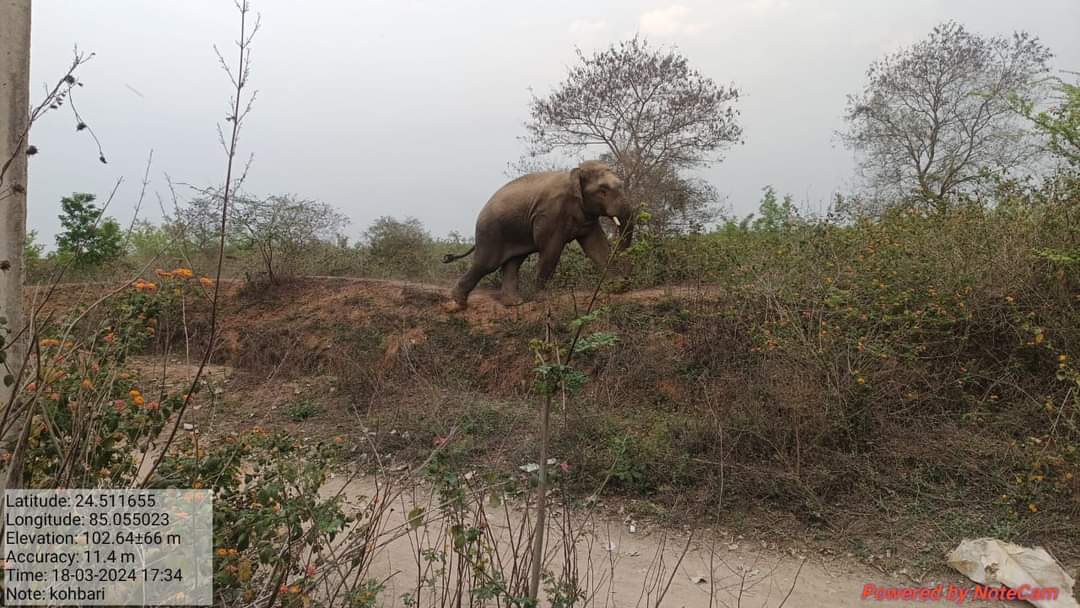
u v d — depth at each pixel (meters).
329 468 3.47
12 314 2.98
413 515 3.07
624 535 4.68
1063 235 6.09
